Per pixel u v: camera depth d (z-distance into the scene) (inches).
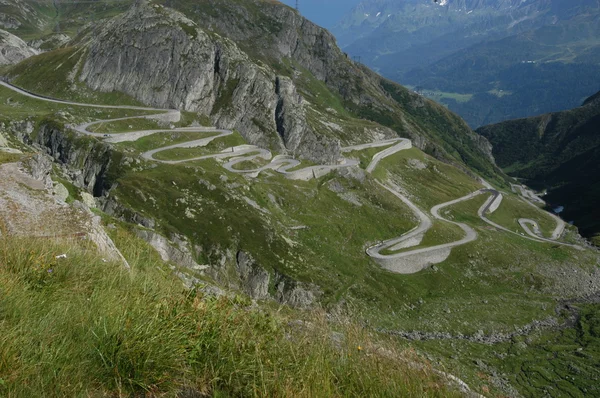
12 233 617.3
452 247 7042.3
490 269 6815.9
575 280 6845.5
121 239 1062.4
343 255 6323.8
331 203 7632.9
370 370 404.8
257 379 370.0
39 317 363.6
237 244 5452.8
